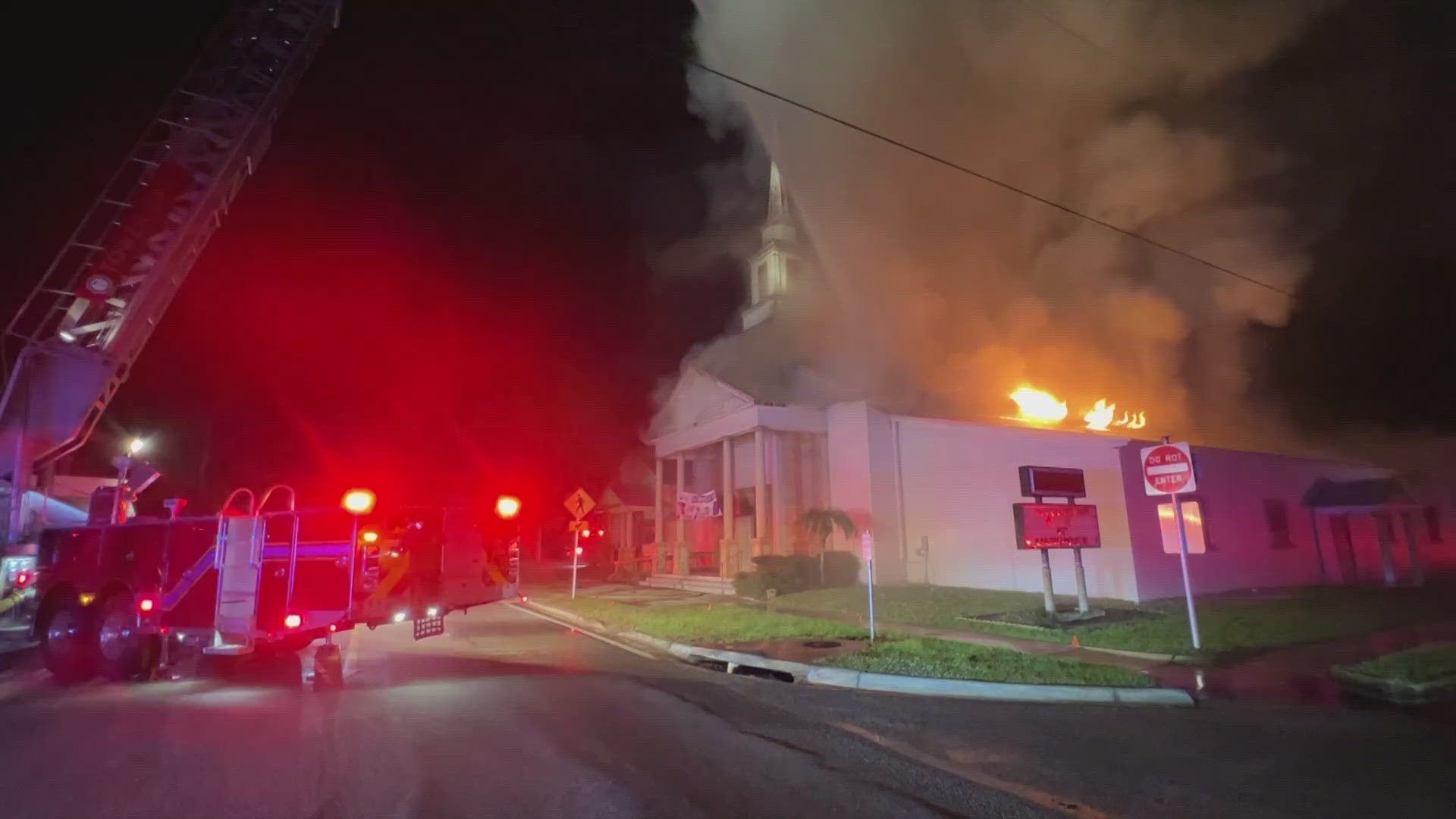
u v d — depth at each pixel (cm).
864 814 499
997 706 807
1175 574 1691
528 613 1838
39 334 1242
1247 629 1237
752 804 517
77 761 611
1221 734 694
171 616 962
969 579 1986
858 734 693
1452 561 2275
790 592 2008
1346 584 2012
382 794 534
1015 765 602
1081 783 561
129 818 493
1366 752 637
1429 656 976
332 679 917
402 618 929
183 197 1327
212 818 493
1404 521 1952
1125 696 835
